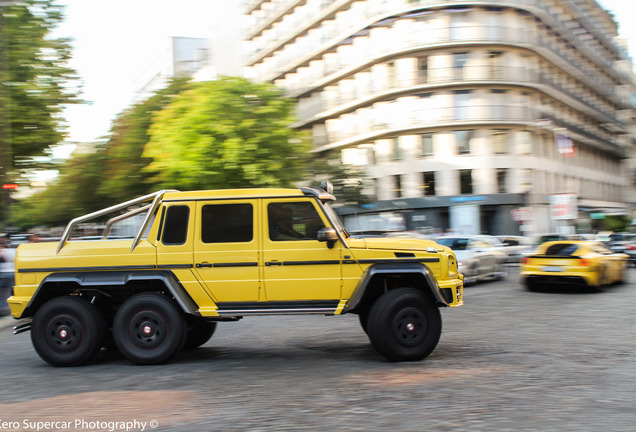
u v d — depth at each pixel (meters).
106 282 6.78
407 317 6.66
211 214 6.95
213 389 5.59
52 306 6.87
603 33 54.41
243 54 55.66
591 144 50.50
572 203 29.98
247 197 6.95
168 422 4.55
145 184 29.14
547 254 15.23
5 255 12.73
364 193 35.06
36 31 21.56
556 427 4.24
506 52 37.81
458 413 4.62
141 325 6.82
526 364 6.42
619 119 60.34
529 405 4.82
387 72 39.34
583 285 14.73
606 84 56.47
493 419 4.45
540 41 39.44
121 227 7.42
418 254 6.82
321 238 6.63
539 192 39.03
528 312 11.12
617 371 6.02
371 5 40.00
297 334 9.14
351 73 42.03
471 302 13.12
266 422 4.49
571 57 47.16
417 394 5.22
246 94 24.25
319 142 45.84
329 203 7.41
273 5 50.66
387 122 39.28
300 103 47.88
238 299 6.83
